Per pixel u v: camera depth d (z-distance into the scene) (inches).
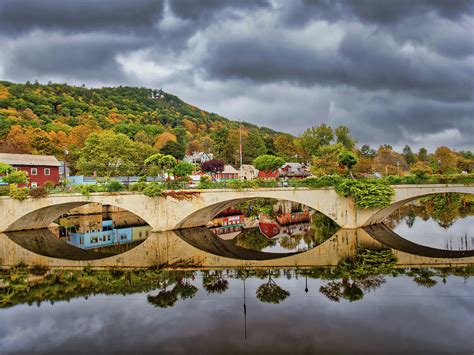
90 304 937.5
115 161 3134.8
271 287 1047.6
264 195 1803.6
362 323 780.0
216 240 1852.9
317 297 949.8
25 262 1451.8
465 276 1115.9
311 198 1795.0
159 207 1868.8
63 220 2561.5
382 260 1343.5
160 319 824.9
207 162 3494.1
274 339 710.5
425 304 882.8
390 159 4505.4
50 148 3666.3
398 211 2933.1
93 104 7598.4
